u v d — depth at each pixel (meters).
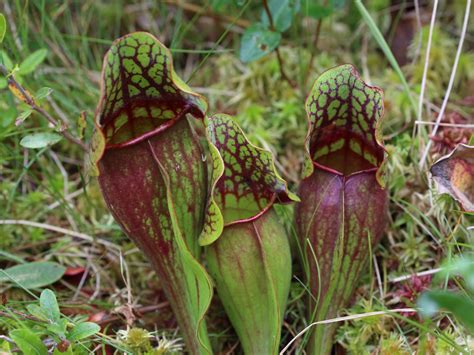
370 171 0.52
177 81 0.49
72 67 0.69
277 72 0.70
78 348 0.52
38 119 0.67
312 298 0.54
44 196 0.64
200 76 0.72
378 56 0.73
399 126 0.66
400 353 0.53
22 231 0.62
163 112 0.52
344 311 0.56
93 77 0.69
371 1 0.74
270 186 0.53
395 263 0.59
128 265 0.61
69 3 0.74
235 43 0.73
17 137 0.64
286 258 0.52
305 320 0.56
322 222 0.52
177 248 0.52
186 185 0.51
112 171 0.50
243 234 0.51
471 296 0.53
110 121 0.51
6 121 0.62
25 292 0.58
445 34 0.71
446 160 0.54
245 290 0.51
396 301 0.56
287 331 0.57
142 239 0.51
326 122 0.54
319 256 0.53
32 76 0.66
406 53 0.72
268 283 0.51
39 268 0.58
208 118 0.51
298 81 0.70
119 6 0.72
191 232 0.52
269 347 0.52
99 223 0.63
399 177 0.61
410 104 0.66
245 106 0.69
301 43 0.72
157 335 0.56
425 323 0.51
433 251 0.59
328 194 0.52
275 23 0.65
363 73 0.71
